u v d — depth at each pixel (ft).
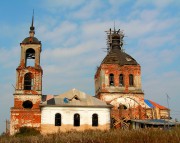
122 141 61.87
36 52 144.56
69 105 135.23
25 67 140.77
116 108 152.56
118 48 175.63
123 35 180.65
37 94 137.49
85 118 135.64
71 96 140.05
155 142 58.29
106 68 159.53
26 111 133.90
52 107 133.90
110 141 64.28
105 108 138.92
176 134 60.54
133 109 153.58
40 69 141.38
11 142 85.46
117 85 157.69
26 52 147.02
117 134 70.13
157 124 125.80
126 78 159.53
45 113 132.67
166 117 158.92
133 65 161.89
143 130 70.49
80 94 142.51
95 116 137.80
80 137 74.38
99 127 135.64
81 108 136.56
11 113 132.87
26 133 123.85
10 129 130.62
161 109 161.07
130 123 144.77
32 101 136.46
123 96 155.33
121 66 160.97
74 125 134.31
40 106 132.87
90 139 70.08
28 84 143.13
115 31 182.80
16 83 138.31
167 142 57.88
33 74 140.26
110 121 140.56
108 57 165.27
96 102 140.67
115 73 159.53
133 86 158.61
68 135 81.82
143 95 156.87
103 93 154.71
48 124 131.34
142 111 153.58
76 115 136.15
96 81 176.76
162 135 61.98
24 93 136.98
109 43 180.45
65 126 132.46
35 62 142.61
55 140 75.87
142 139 61.52
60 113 134.10
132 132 69.31
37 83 139.44
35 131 128.06
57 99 138.31
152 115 156.46
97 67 173.47
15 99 135.74
